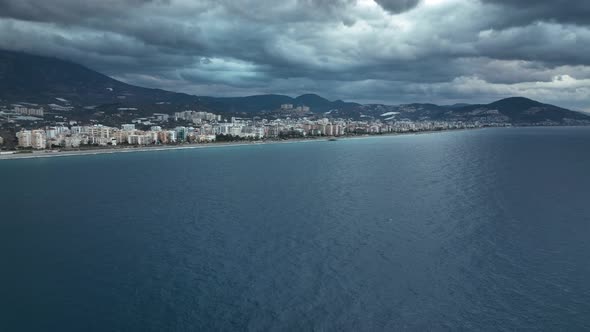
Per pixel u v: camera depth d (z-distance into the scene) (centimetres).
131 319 6144
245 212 12206
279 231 10181
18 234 10338
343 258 8281
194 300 6662
